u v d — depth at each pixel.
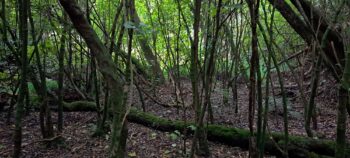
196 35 3.64
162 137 5.68
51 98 7.44
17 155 3.74
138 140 5.54
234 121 6.72
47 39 5.53
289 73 10.64
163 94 9.04
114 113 2.35
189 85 9.90
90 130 5.92
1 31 5.26
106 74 2.30
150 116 6.34
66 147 5.12
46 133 5.13
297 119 7.11
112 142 2.37
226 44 7.87
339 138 2.66
